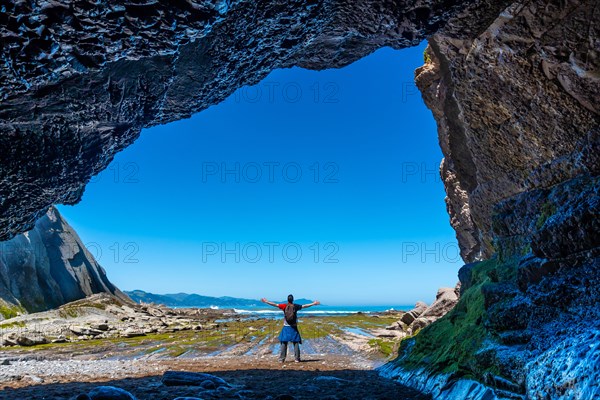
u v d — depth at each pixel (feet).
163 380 22.02
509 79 18.02
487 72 18.69
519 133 19.24
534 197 19.06
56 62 12.94
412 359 25.80
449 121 27.99
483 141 21.63
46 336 62.18
